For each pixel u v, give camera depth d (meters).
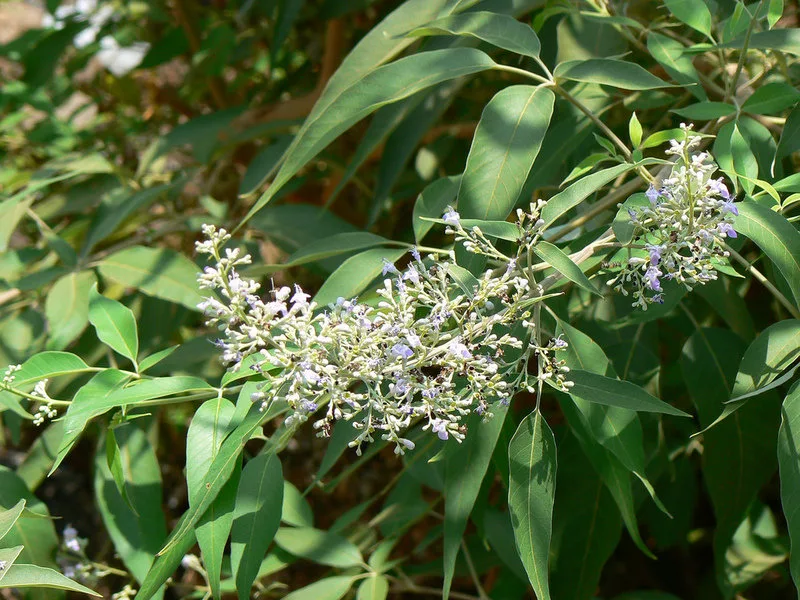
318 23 1.35
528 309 0.58
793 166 0.78
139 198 0.89
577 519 0.77
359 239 0.65
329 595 0.76
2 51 1.26
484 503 0.78
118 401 0.55
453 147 1.06
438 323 0.53
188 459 0.54
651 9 0.82
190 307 0.80
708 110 0.62
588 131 0.75
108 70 1.46
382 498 1.33
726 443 0.75
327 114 0.62
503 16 0.63
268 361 0.52
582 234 0.66
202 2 1.51
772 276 0.70
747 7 0.66
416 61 0.62
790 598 0.99
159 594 0.65
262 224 0.89
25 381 0.59
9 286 0.84
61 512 1.48
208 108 1.49
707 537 1.07
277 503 0.58
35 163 1.31
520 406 1.05
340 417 0.53
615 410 0.59
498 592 0.87
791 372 0.54
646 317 0.70
